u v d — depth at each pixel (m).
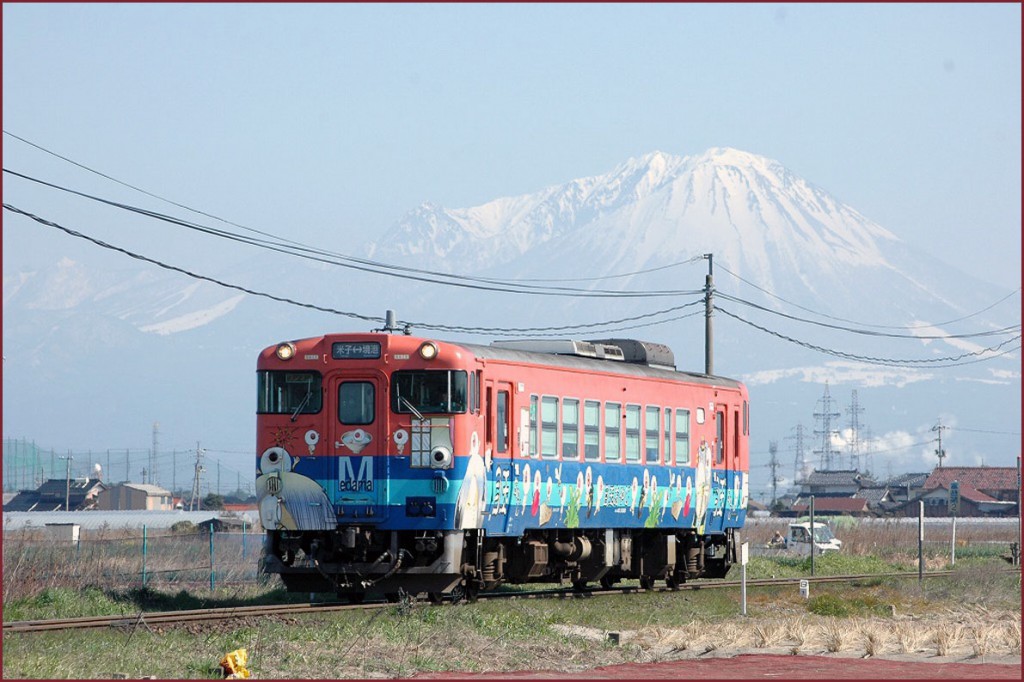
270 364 60.31
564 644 52.62
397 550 58.81
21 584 58.72
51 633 46.03
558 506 66.12
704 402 79.44
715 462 80.62
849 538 158.88
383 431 59.00
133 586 65.88
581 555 69.31
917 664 51.25
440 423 58.66
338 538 59.00
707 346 108.88
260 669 42.41
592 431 69.00
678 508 76.50
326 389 59.62
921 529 94.06
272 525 59.81
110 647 43.72
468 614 55.81
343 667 43.94
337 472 59.25
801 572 104.25
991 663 51.81
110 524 179.25
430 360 58.97
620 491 71.06
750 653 53.88
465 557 60.34
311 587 60.75
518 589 73.88
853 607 72.00
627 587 77.81
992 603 81.50
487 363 61.09
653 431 74.25
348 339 59.62
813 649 55.41
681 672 47.22
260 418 60.22
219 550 108.50
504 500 62.03
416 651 47.19
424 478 58.53
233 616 51.88
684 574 79.75
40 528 127.56
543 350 70.56
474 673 45.16
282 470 59.81
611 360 72.75
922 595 83.31
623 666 48.97
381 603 59.41
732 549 84.00
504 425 62.38
